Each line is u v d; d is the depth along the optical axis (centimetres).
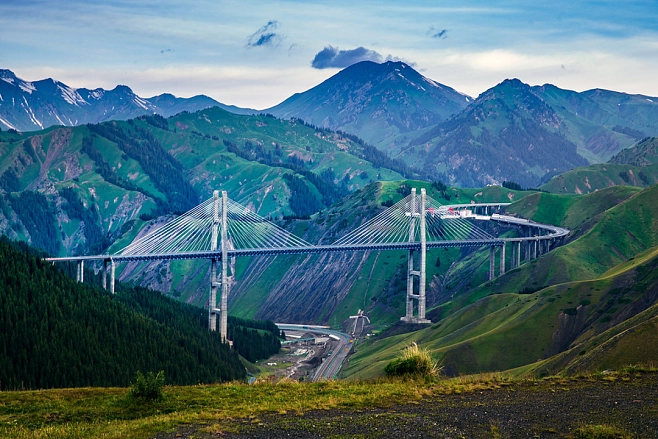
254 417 5009
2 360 13738
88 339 15725
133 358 15862
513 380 5944
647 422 4494
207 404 5638
